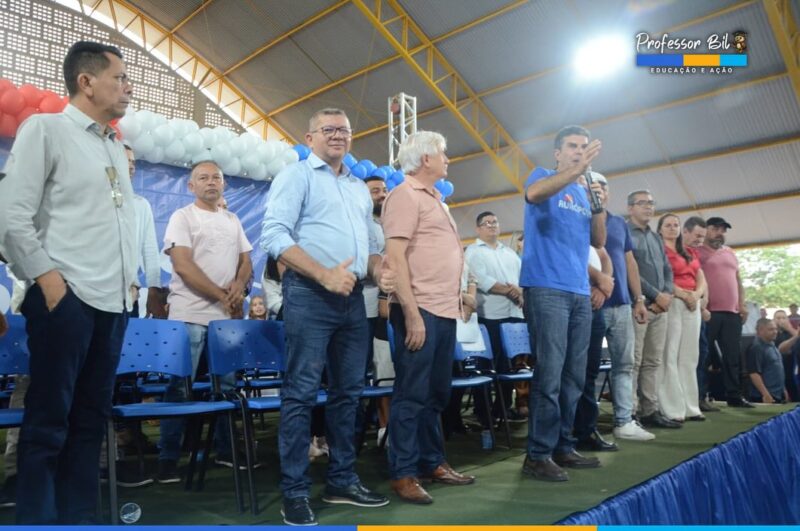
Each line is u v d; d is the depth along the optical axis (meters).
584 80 10.91
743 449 2.88
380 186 3.46
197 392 3.16
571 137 2.54
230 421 2.01
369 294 3.19
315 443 2.98
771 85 9.77
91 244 1.60
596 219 2.60
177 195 5.54
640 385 3.65
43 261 1.49
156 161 5.36
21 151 1.51
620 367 3.21
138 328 2.28
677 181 11.92
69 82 1.66
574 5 9.88
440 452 2.32
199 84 15.36
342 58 12.72
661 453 2.71
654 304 3.58
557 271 2.38
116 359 1.72
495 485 2.21
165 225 5.43
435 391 2.27
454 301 2.22
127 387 2.84
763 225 12.01
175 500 2.08
